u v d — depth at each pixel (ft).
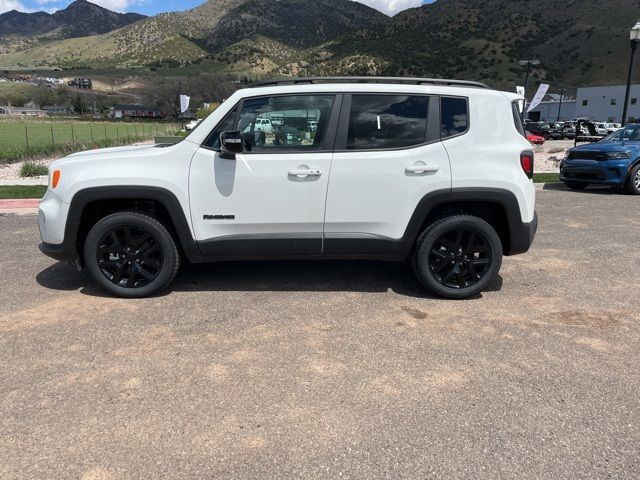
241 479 8.12
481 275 15.71
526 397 10.51
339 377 11.19
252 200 14.96
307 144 15.05
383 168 14.97
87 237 15.19
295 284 17.12
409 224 15.29
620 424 9.64
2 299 15.52
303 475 8.21
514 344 12.87
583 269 19.21
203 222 15.07
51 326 13.58
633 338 13.30
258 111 15.02
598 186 43.24
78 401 10.19
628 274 18.60
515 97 15.85
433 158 15.03
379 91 15.11
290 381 11.00
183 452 8.72
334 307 15.14
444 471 8.33
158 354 12.12
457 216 15.31
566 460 8.63
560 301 15.88
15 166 62.90
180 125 215.92
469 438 9.18
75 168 14.96
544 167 59.36
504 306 15.40
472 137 15.24
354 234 15.34
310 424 9.52
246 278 17.66
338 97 15.06
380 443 9.01
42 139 129.59
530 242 15.70
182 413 9.82
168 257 15.31
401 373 11.39
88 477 8.11
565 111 295.07
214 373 11.30
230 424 9.50
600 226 26.61
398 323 14.05
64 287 16.63
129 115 429.38
